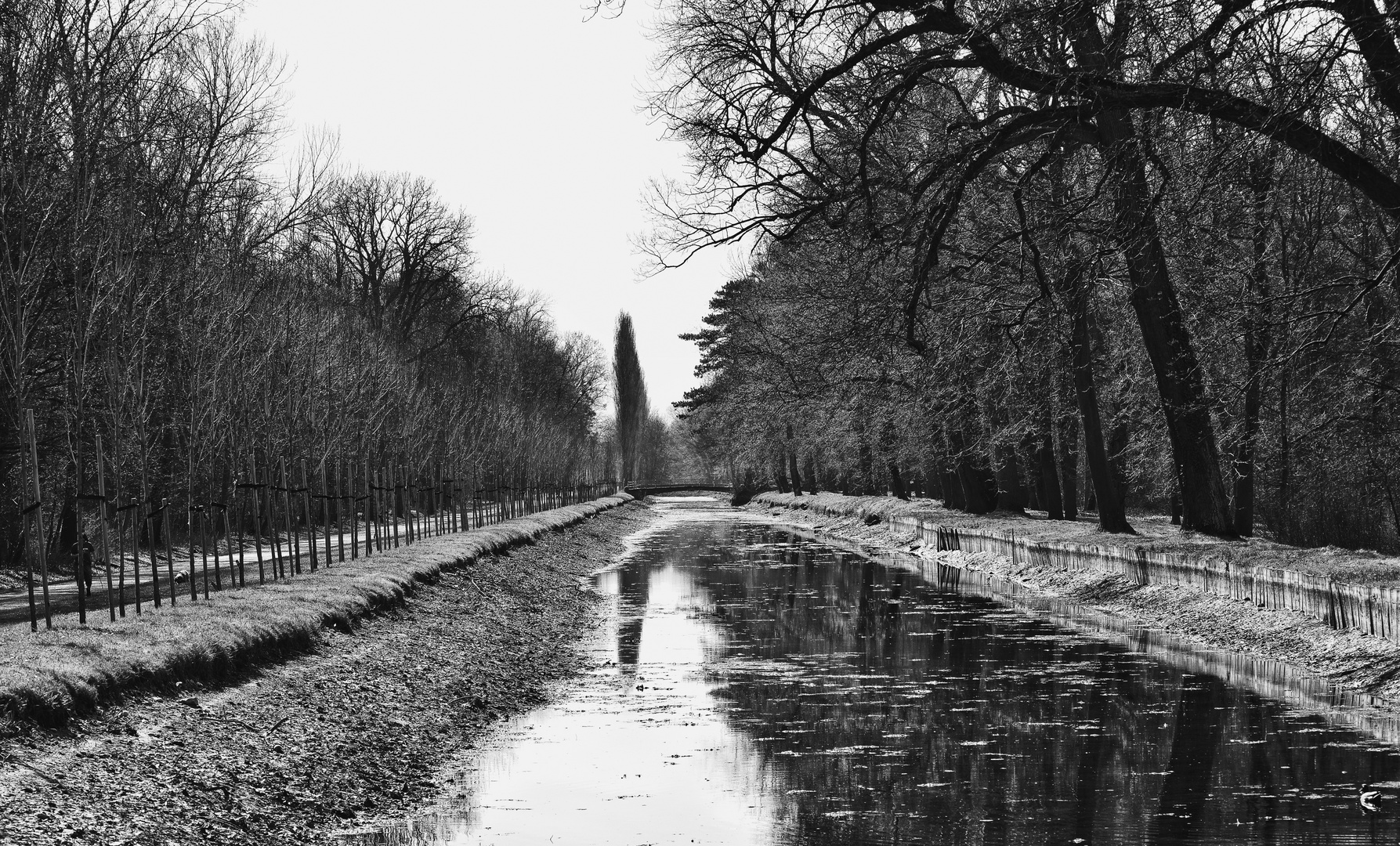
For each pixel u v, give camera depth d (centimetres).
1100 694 1956
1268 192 2139
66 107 1936
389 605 2334
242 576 2275
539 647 2514
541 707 1942
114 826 1049
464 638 2320
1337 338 2545
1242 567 2425
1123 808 1345
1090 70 1917
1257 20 1666
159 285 2223
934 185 2570
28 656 1355
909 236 2352
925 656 2394
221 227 2753
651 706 1956
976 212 3114
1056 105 2130
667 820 1332
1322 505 3259
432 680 1908
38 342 2505
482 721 1802
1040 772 1514
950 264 3091
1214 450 2906
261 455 2941
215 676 1559
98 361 2088
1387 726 1673
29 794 1052
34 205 1900
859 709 1914
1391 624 1908
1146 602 2748
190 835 1095
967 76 2927
